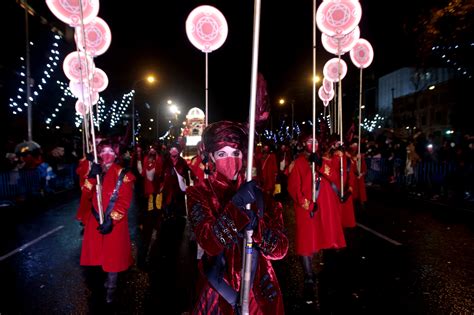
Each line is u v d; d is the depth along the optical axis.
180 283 4.94
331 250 6.10
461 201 9.83
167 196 9.01
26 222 8.95
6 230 8.14
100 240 4.08
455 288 4.50
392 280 4.81
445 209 9.38
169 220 8.95
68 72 5.83
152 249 6.52
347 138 7.41
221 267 1.88
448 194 10.49
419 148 12.66
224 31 5.33
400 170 12.78
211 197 1.92
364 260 5.61
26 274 5.39
